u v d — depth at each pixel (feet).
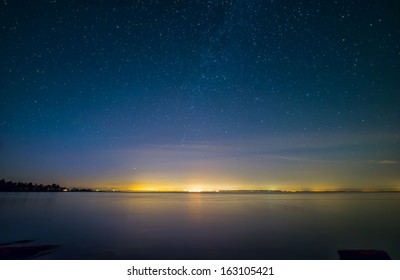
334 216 62.54
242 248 30.27
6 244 31.76
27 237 35.99
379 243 33.19
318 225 47.37
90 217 59.06
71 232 39.65
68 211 73.92
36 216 60.75
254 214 67.15
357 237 36.58
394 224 48.70
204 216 62.34
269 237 36.35
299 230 41.88
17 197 169.37
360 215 64.90
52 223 49.29
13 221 51.85
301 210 80.33
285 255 27.81
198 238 35.55
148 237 36.06
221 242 33.22
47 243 32.35
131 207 92.07
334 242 33.50
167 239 34.76
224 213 69.87
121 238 35.37
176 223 49.65
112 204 109.81
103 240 34.04
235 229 42.75
